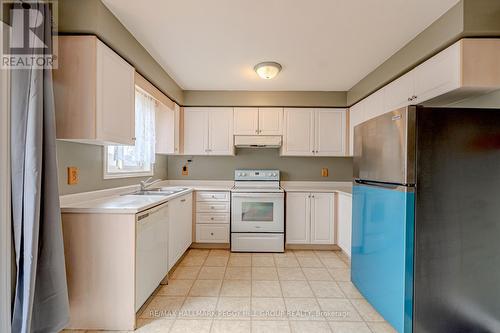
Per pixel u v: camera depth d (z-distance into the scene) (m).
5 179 1.30
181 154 3.57
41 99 1.37
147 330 1.69
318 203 3.31
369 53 2.31
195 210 3.32
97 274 1.67
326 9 1.67
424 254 1.52
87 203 1.85
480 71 1.64
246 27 1.90
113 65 1.81
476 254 1.53
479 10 1.58
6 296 1.31
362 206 2.09
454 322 1.53
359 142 2.15
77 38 1.61
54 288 1.46
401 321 1.55
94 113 1.61
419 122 1.52
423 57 1.94
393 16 1.74
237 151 3.81
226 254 3.18
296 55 2.37
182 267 2.74
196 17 1.77
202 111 3.52
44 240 1.44
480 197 1.54
